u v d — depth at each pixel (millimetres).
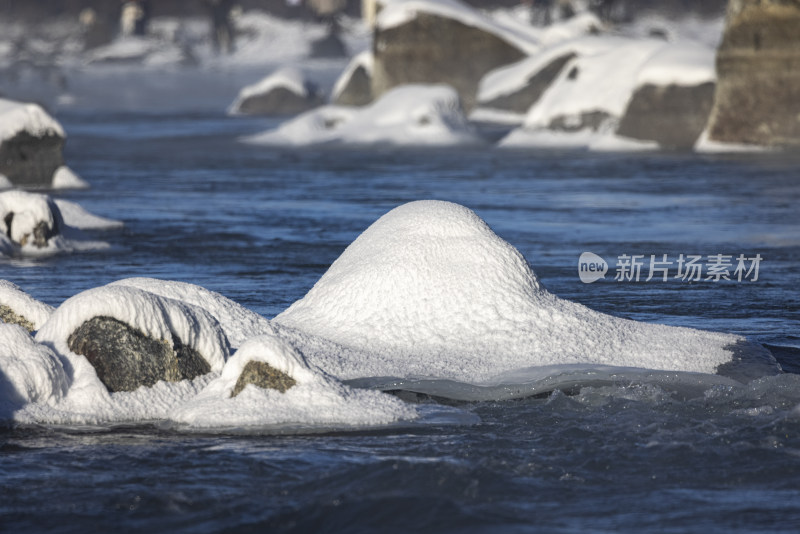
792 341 38312
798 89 119812
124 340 29078
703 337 35281
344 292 35156
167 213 79688
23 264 56094
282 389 28312
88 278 51344
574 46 172375
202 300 34031
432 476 23891
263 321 34125
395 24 186875
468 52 184875
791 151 119875
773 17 119562
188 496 22906
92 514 22016
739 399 29453
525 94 176375
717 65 125062
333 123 155750
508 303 34438
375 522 21797
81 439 26453
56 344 29312
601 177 103688
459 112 153875
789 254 59969
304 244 64250
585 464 24844
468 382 30500
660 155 123500
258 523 21703
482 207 82312
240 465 24688
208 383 29656
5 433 26797
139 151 139250
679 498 22938
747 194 88500
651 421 27734
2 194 61906
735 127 123938
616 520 21750
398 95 154750
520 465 24719
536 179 103125
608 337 34062
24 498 22781
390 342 33344
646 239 65688
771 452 25578
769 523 21531
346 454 25422
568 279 52344
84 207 82875
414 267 34812
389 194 91750
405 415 28078
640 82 133125
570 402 29422
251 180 104750
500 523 21672
